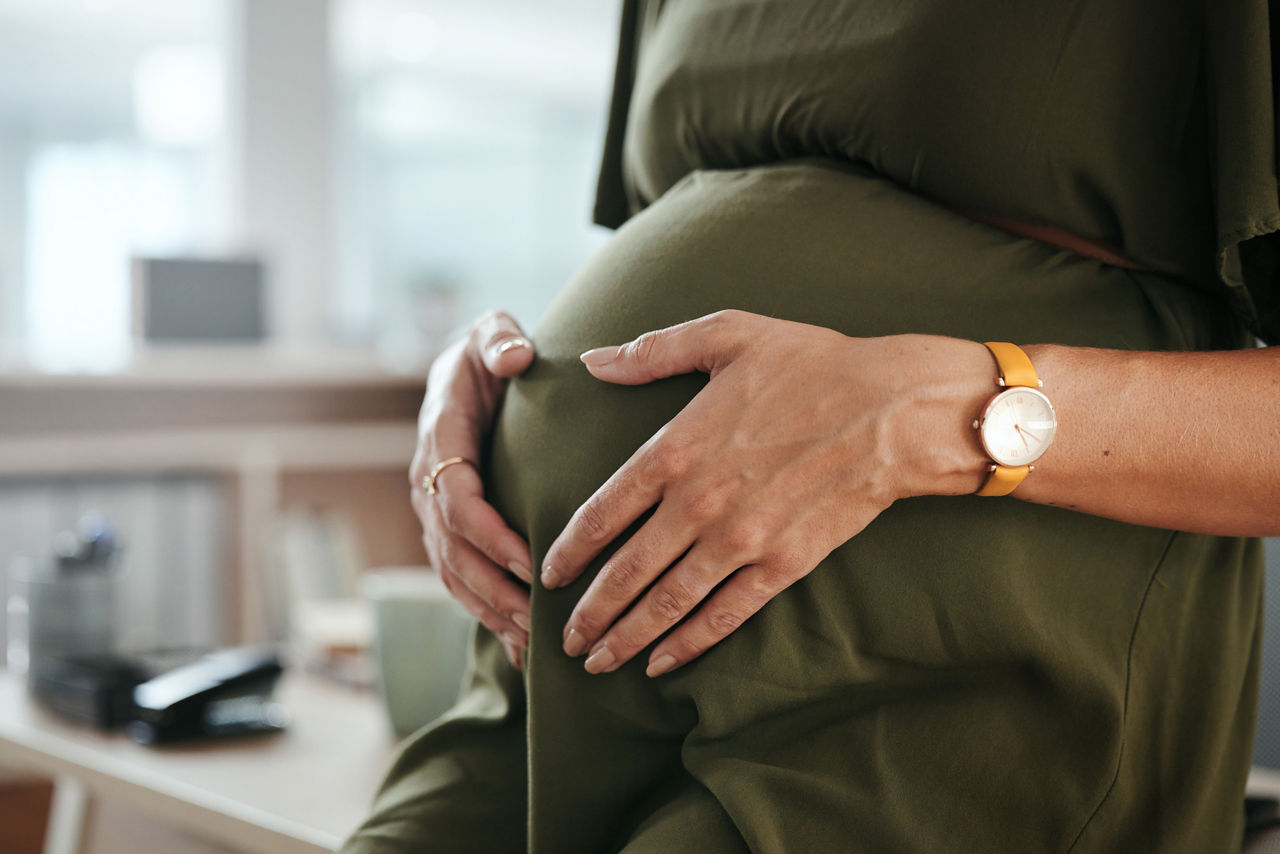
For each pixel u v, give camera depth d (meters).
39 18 5.72
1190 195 0.60
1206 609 0.62
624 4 0.86
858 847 0.54
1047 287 0.59
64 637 1.13
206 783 0.87
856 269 0.60
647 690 0.59
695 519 0.54
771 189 0.65
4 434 2.32
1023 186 0.61
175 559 2.50
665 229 0.66
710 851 0.54
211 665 1.05
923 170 0.63
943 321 0.58
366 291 6.52
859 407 0.53
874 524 0.55
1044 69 0.59
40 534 2.33
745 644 0.56
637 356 0.59
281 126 3.86
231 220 3.93
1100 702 0.55
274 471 2.62
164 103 5.95
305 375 2.65
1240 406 0.53
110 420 2.43
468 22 6.28
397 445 2.83
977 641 0.55
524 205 7.46
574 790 0.60
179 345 2.80
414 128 6.95
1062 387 0.53
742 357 0.55
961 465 0.53
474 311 6.63
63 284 6.20
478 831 0.67
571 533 0.58
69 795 1.06
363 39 6.32
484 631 0.75
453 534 0.68
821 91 0.65
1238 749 0.66
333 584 1.94
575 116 7.64
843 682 0.56
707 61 0.71
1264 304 0.61
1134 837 0.60
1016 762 0.56
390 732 1.01
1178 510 0.55
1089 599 0.57
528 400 0.65
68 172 6.25
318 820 0.79
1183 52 0.59
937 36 0.61
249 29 3.81
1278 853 0.65
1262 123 0.54
